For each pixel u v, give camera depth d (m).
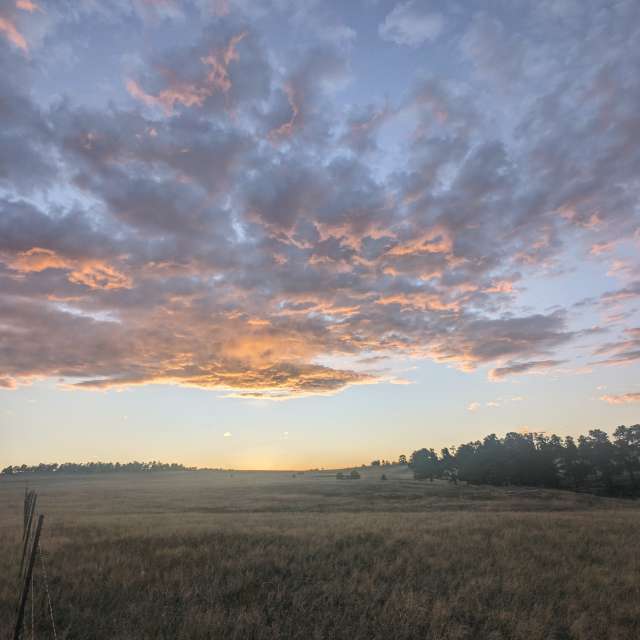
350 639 7.81
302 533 17.58
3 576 11.23
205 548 14.24
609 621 8.70
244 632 7.93
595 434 105.38
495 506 47.69
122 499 60.00
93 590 10.20
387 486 91.12
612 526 20.61
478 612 9.09
